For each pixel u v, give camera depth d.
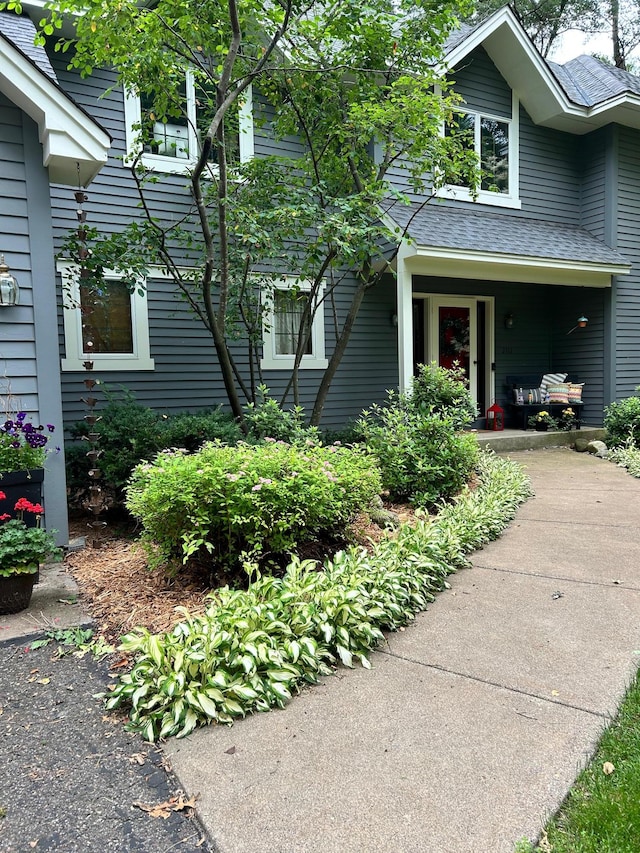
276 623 2.57
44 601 3.36
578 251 8.84
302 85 5.95
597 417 9.98
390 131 6.19
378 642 2.79
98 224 6.59
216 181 6.14
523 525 4.92
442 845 1.54
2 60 3.73
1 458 3.60
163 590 3.42
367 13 6.28
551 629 2.89
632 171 9.83
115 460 5.02
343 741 2.02
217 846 1.56
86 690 2.44
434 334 9.69
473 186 6.69
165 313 7.05
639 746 1.93
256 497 3.20
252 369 6.82
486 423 9.99
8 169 4.04
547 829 1.59
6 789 1.82
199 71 5.60
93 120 4.00
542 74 8.91
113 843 1.59
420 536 3.84
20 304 4.11
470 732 2.04
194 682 2.24
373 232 5.80
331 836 1.58
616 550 4.17
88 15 4.47
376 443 5.67
